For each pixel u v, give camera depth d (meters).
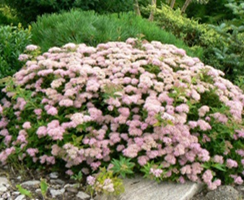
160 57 3.88
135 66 3.70
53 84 3.60
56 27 5.16
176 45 5.39
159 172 3.06
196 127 3.43
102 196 3.07
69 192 3.19
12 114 3.88
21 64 4.54
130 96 3.43
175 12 7.21
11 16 7.50
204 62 6.02
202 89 3.67
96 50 4.32
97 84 3.49
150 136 3.24
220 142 3.61
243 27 6.12
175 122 3.29
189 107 3.43
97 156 3.18
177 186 3.25
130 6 7.12
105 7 6.80
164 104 3.51
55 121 3.33
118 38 4.85
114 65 3.82
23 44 4.67
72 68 3.67
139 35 4.59
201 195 3.29
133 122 3.31
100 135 3.31
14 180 3.35
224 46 6.03
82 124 3.25
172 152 3.25
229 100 3.93
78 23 5.05
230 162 3.43
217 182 3.30
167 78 3.65
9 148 3.60
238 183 3.46
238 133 3.62
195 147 3.25
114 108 3.43
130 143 3.30
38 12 6.82
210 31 6.67
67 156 3.23
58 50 4.20
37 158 3.46
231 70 6.13
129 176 3.30
